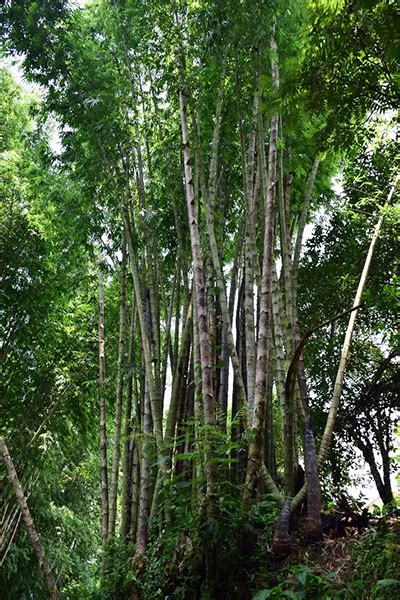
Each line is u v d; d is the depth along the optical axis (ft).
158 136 18.49
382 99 9.91
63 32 19.83
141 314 16.38
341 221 20.89
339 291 20.18
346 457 19.45
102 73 19.39
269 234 11.95
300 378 12.77
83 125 18.83
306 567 7.73
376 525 10.98
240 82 15.31
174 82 15.88
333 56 9.62
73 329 24.36
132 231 19.17
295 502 11.55
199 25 14.55
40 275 23.22
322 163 18.95
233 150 17.54
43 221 23.29
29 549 24.62
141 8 17.08
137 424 18.10
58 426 23.21
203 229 16.10
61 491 30.12
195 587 10.03
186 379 16.15
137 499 16.46
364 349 20.17
